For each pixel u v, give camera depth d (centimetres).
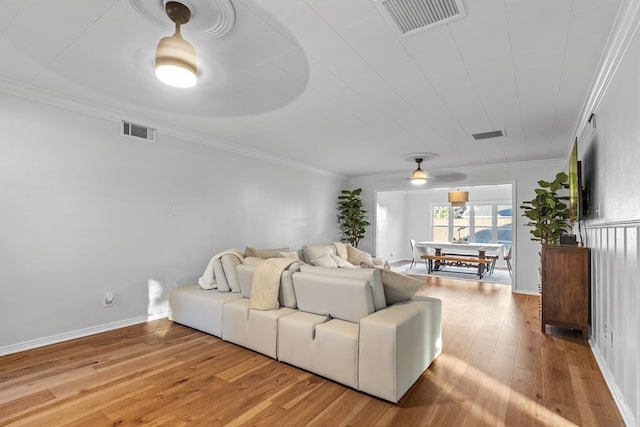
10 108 289
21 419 196
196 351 301
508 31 202
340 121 381
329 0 176
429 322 271
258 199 548
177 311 380
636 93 187
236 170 509
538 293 562
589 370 265
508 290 591
